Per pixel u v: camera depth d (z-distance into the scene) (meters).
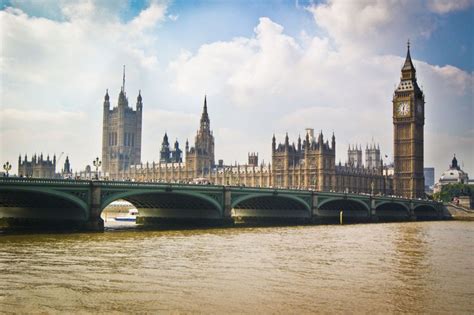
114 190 115.06
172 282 55.81
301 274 61.59
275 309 46.00
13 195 107.44
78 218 113.25
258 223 167.88
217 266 66.31
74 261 67.81
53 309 44.94
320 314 44.84
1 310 44.47
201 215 143.75
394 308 46.94
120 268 63.34
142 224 150.12
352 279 58.91
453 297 50.97
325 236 112.75
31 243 86.62
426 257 77.62
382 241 102.81
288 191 162.25
